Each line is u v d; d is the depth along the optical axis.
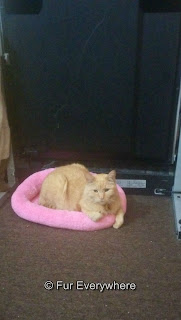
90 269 1.04
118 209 1.29
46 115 1.49
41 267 1.05
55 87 1.43
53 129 1.52
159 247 1.15
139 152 1.53
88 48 1.33
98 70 1.37
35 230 1.26
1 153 1.46
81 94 1.43
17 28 1.33
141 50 1.32
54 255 1.11
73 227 1.23
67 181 1.34
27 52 1.37
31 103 1.48
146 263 1.07
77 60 1.36
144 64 1.34
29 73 1.41
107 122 1.47
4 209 1.42
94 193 1.19
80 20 1.28
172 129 1.45
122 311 0.88
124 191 1.56
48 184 1.36
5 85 1.45
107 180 1.20
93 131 1.50
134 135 1.50
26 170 1.64
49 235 1.22
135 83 1.38
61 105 1.46
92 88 1.41
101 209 1.23
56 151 1.59
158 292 0.94
